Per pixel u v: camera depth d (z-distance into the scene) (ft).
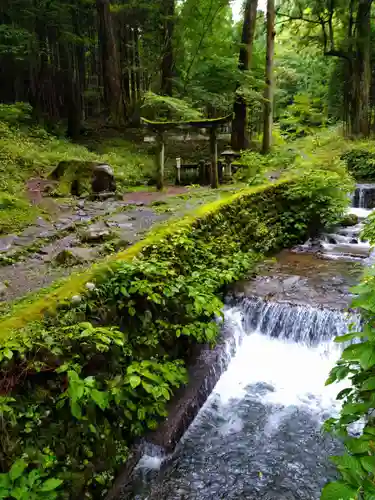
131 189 36.60
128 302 13.21
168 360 14.39
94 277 13.01
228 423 14.12
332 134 60.44
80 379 9.87
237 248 23.43
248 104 52.60
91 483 10.06
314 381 16.44
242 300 20.01
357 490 5.24
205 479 11.79
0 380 8.83
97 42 73.41
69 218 24.68
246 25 51.98
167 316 14.90
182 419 13.28
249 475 12.01
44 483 8.09
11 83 59.72
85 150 46.75
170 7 61.87
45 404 9.46
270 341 18.86
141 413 11.71
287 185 32.24
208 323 15.83
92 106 73.97
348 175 40.68
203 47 61.98
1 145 36.68
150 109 59.36
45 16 53.01
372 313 9.01
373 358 7.02
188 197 31.48
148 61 66.74
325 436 13.55
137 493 11.04
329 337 17.51
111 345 11.81
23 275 15.92
